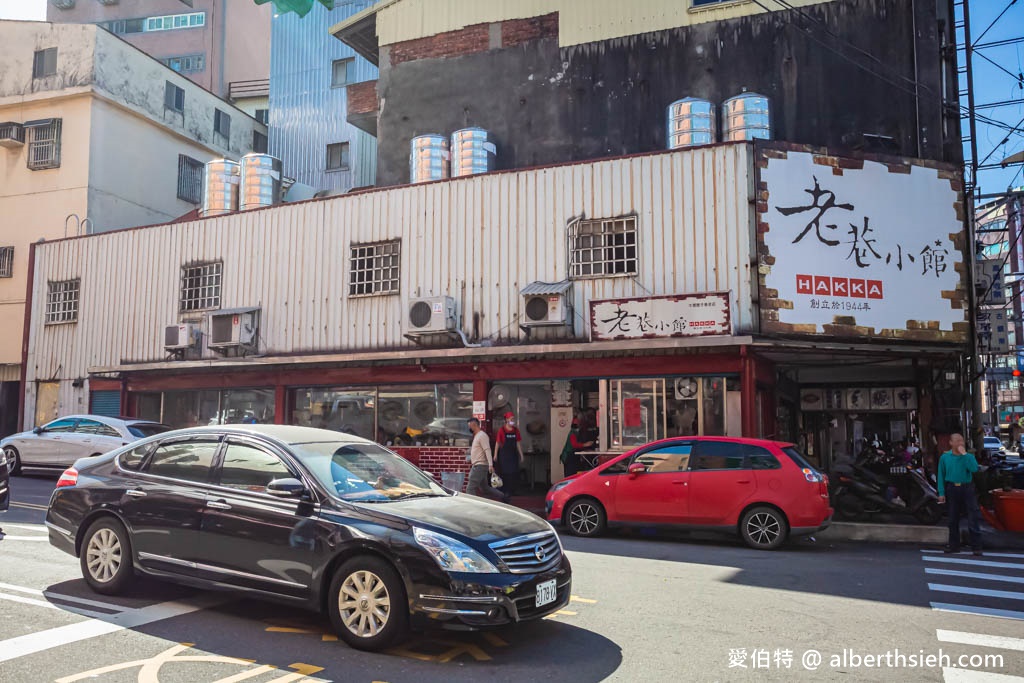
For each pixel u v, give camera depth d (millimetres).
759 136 16766
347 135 32938
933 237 15008
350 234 17891
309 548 5602
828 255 14523
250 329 18406
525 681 4844
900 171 15125
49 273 22125
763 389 15211
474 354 15328
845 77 17859
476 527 5508
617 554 9844
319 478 5883
